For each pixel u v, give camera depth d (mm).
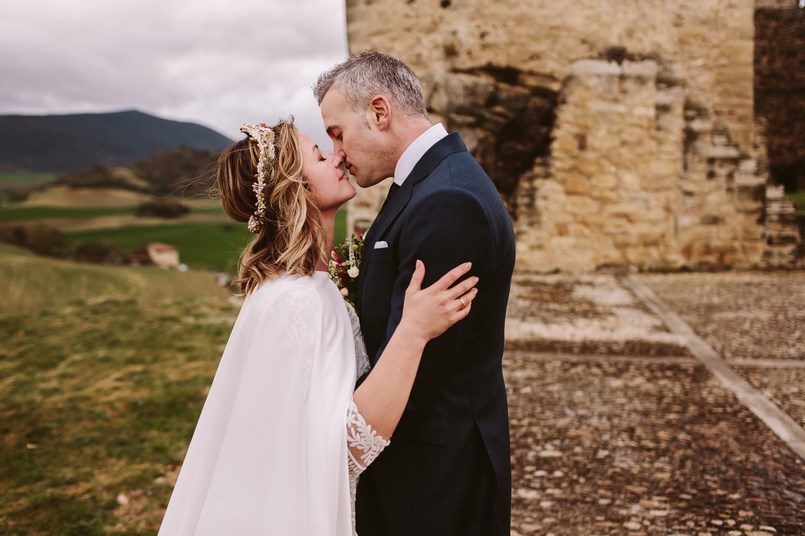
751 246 8672
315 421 1353
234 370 1499
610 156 8609
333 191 1627
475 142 8445
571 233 8750
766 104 8539
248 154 1554
